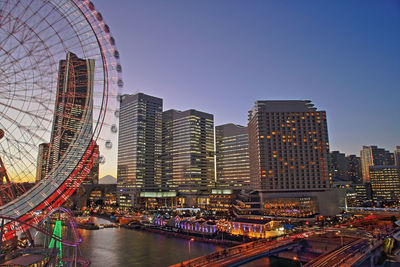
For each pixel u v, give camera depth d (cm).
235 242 14662
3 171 5512
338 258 9625
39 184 5662
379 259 11050
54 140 5853
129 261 12119
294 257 12531
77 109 6153
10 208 5469
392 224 17962
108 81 6669
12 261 7775
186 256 12756
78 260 8675
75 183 6131
